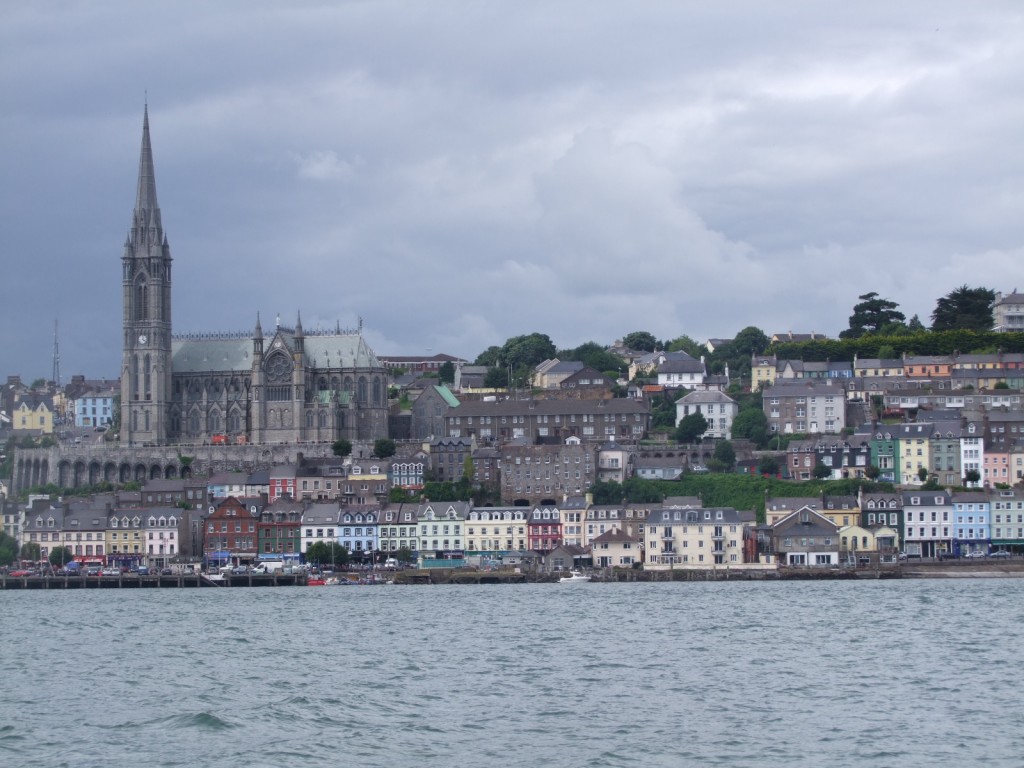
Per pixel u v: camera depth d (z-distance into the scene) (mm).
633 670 195625
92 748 148375
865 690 176625
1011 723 155750
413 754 144125
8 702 178625
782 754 142750
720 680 185625
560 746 146875
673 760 140875
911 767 137625
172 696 180625
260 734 153875
